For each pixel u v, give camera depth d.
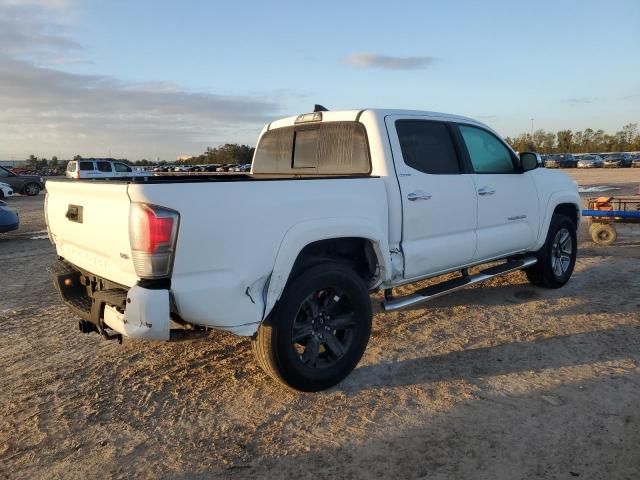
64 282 3.99
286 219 3.50
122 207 3.11
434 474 2.82
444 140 4.87
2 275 7.83
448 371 4.10
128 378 4.09
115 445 3.17
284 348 3.54
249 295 3.35
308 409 3.57
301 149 4.99
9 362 4.42
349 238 4.03
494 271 5.37
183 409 3.60
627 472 2.79
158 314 3.03
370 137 4.36
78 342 4.86
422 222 4.46
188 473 2.89
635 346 4.44
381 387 3.87
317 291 3.70
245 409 3.59
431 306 5.78
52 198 4.21
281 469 2.91
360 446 3.11
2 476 2.88
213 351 4.59
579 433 3.17
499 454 2.98
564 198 6.25
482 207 5.08
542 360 4.24
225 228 3.21
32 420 3.46
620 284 6.45
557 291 6.23
